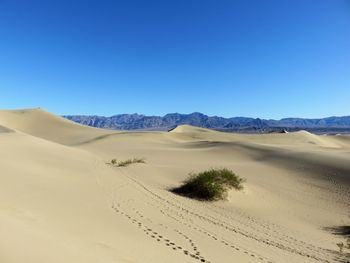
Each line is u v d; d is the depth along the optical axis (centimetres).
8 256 502
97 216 1033
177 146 5159
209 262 791
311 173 2647
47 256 551
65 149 2958
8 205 937
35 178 1420
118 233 887
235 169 2755
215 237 1057
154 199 1538
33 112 10231
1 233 587
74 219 941
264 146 4191
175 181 2164
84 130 9162
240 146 4172
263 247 1047
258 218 1545
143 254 748
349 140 10156
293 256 1002
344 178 2486
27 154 2103
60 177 1591
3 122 9044
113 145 5356
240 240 1084
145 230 984
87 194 1351
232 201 1794
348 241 1305
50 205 1045
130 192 1590
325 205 1950
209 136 8400
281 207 1830
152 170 2434
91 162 2450
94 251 680
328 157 3112
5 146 2211
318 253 1090
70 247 648
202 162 3241
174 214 1306
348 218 1730
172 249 840
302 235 1323
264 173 2639
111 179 1862
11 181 1267
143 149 4519
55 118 10056
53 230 770
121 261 666
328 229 1521
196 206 1571
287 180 2458
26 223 759
